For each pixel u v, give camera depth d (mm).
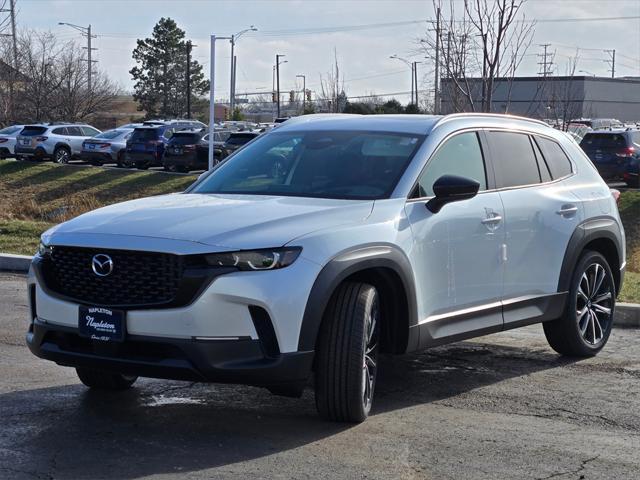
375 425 5828
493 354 8023
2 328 8594
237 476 4871
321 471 4980
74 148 39906
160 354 5242
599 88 61438
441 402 6453
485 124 7086
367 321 5598
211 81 29578
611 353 8141
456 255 6410
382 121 6875
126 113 96688
